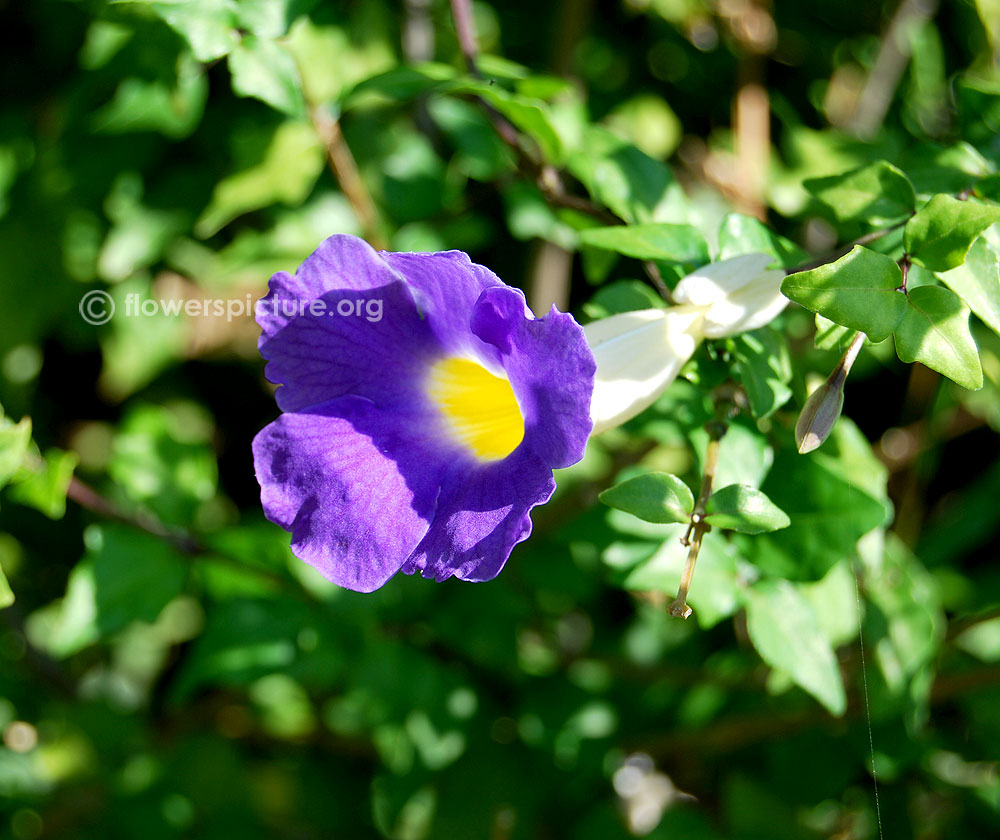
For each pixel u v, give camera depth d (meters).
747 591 0.27
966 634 0.32
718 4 0.34
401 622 0.32
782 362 0.26
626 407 0.24
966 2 0.35
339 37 0.32
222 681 0.31
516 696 0.33
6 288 0.36
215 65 0.34
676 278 0.26
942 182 0.27
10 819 0.36
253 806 0.35
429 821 0.32
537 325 0.22
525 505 0.23
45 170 0.35
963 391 0.33
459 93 0.30
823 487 0.26
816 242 0.35
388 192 0.34
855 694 0.31
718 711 0.34
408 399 0.24
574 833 0.33
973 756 0.32
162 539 0.31
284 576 0.32
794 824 0.32
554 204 0.30
